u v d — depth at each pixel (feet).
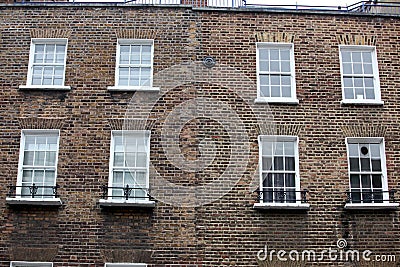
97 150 59.41
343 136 60.80
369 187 59.77
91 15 64.18
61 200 57.67
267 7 67.00
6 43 63.10
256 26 64.28
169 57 62.75
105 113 60.54
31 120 60.29
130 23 63.93
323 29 64.64
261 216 57.77
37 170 59.41
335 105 61.82
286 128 60.80
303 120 61.16
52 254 56.24
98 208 57.57
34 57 63.26
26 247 56.39
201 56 62.85
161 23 63.98
